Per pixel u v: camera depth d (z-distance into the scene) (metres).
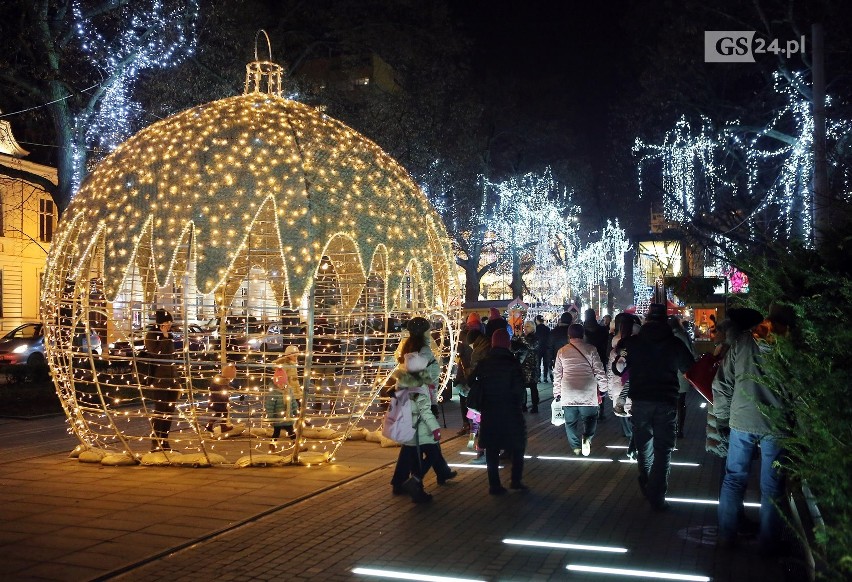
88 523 6.88
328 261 11.43
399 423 7.89
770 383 5.01
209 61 23.75
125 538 6.42
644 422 7.59
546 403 16.89
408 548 6.23
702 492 8.19
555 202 38.91
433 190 33.00
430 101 32.28
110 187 9.51
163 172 9.26
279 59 26.91
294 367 9.63
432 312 10.98
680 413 11.94
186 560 5.93
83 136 19.50
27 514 7.19
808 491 4.87
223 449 10.72
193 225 8.96
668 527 6.82
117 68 19.69
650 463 7.91
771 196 22.22
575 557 5.98
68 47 19.95
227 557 6.00
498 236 39.38
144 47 20.39
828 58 20.86
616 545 6.28
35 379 18.86
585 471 9.42
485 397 8.24
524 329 16.89
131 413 9.82
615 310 40.19
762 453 5.83
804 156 19.97
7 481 8.66
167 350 9.92
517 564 5.82
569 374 10.44
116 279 9.01
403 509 7.51
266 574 5.60
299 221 9.16
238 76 23.95
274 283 11.62
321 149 9.74
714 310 23.70
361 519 7.13
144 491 8.16
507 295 46.31
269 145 9.45
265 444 11.06
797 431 4.55
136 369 9.47
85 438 10.24
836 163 14.40
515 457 8.27
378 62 36.97
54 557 5.91
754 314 6.37
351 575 5.58
